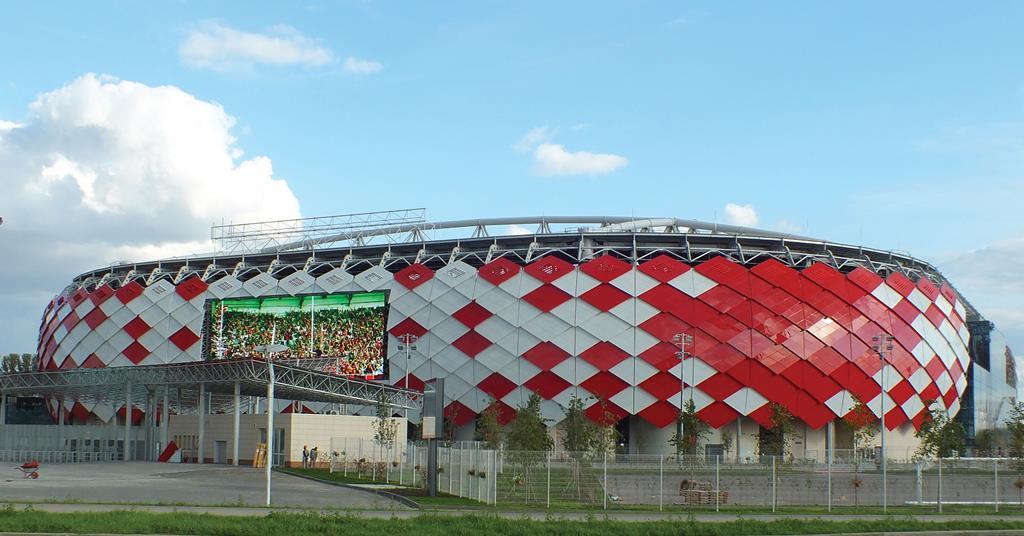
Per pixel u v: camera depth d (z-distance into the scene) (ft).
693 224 308.60
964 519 108.27
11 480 145.79
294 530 76.84
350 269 297.74
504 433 235.40
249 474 174.09
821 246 286.25
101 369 224.94
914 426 277.64
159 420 299.17
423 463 152.35
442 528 81.92
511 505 117.60
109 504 99.14
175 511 91.91
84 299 326.85
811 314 264.93
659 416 254.06
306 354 289.94
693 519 94.68
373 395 230.48
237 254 316.81
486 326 268.21
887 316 275.59
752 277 265.54
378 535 76.38
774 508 117.80
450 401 268.82
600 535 83.05
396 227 309.01
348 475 179.83
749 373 256.11
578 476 132.77
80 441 259.80
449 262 281.13
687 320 258.16
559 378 258.57
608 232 278.05
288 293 293.64
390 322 280.92
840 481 155.63
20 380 239.91
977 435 327.06
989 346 346.54
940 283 313.32
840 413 261.03
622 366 256.11
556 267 267.39
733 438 258.57
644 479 152.25
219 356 297.94
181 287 306.76
